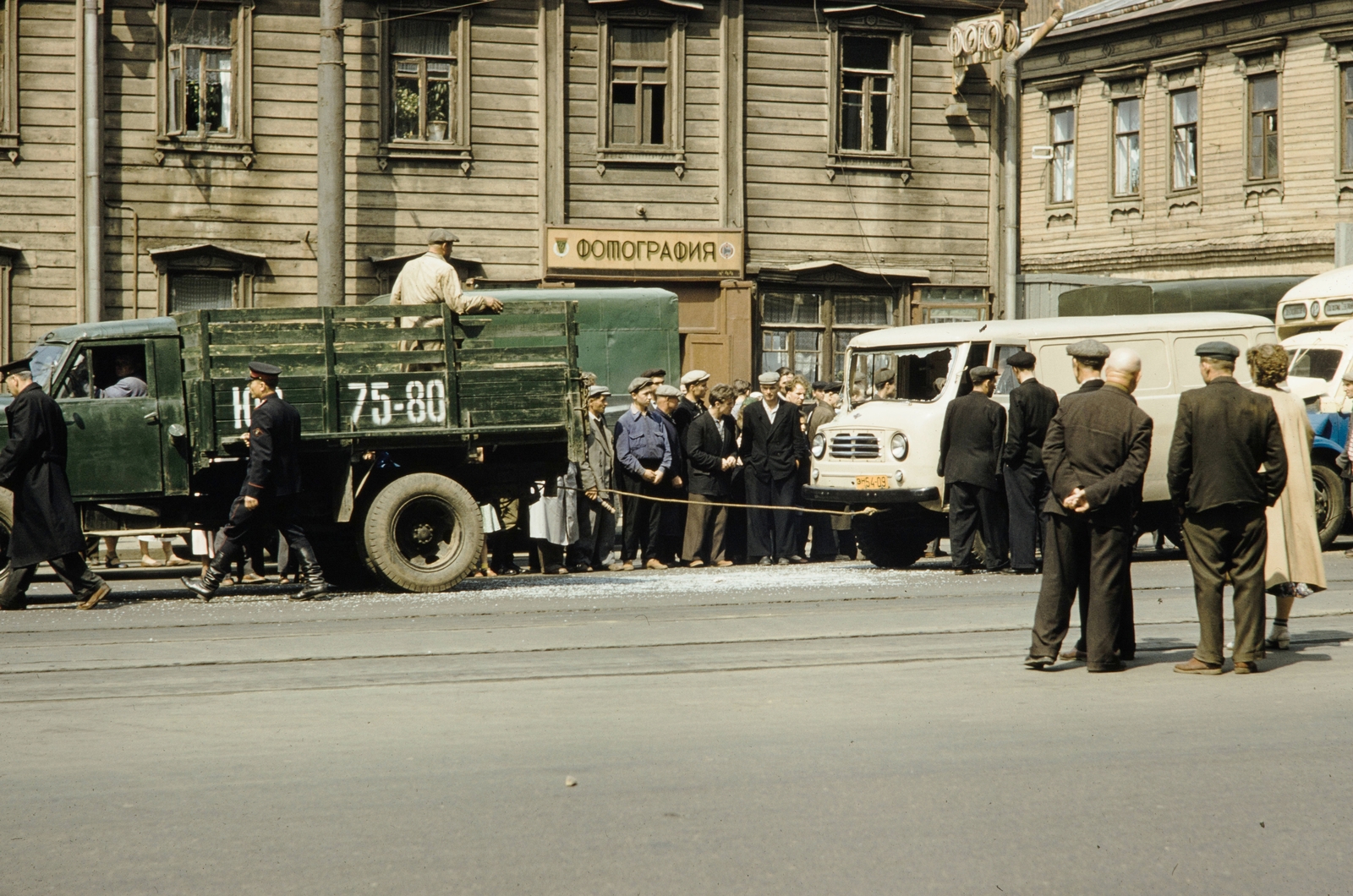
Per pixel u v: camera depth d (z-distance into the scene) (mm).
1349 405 19828
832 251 29766
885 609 13102
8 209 25938
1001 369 17109
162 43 26609
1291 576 10445
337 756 7457
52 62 26031
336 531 14875
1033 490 16094
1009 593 14273
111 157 26453
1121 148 41938
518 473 15406
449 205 27812
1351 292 22719
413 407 14617
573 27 28266
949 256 30438
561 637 11391
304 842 5977
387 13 27375
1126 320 17500
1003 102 30656
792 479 18250
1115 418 9648
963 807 6453
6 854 5844
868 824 6195
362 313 14531
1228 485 9555
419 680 9586
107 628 12094
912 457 16844
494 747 7629
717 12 28906
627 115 28672
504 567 17531
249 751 7586
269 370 13820
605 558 18500
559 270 28203
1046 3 44375
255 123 27109
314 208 27438
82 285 26172
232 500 14914
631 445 17562
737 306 29016
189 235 26844
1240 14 39000
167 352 14492
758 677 9672
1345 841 5973
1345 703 8719
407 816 6348
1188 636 11500
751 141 29234
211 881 5496
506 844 5941
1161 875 5551
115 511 14602
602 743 7711
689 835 6043
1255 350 10555
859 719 8289
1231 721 8227
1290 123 38281
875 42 30000
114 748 7664
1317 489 19156
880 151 30031
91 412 14195
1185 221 40469
